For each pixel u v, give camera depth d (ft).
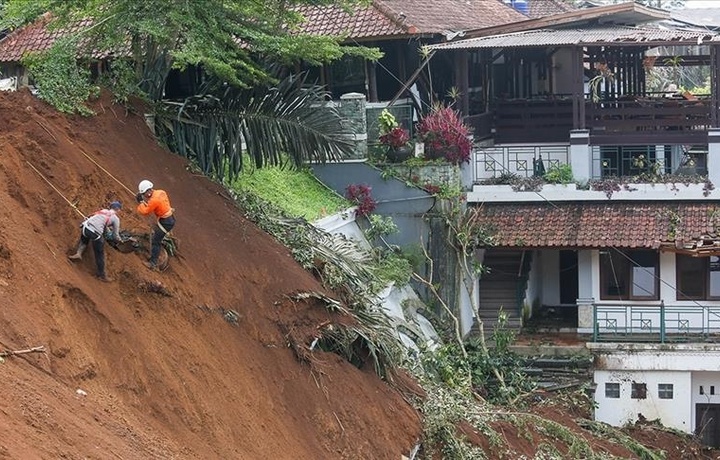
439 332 77.15
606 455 64.44
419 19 91.45
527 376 77.20
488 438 58.49
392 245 80.33
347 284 58.54
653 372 76.79
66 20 58.13
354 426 49.03
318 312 52.95
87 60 57.62
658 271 80.84
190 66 63.67
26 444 28.96
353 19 86.22
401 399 55.42
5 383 31.63
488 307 84.53
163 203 44.24
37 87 52.03
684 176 81.51
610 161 88.28
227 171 63.16
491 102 92.84
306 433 45.91
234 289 48.78
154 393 38.93
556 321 85.81
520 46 80.33
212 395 41.55
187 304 44.88
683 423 76.69
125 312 40.91
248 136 60.64
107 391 36.91
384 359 55.67
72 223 42.52
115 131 52.90
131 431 34.91
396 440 51.49
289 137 61.36
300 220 62.18
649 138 82.84
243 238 53.36
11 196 41.29
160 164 54.03
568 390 75.92
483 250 84.74
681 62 96.99
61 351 36.09
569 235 79.51
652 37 80.43
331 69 89.35
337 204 78.79
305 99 61.46
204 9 56.03
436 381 65.82
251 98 59.67
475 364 74.28
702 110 82.43
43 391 32.96
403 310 73.10
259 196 67.00
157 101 58.13
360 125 81.35
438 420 55.72
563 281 89.66
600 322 81.10
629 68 96.32
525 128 92.02
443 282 80.07
